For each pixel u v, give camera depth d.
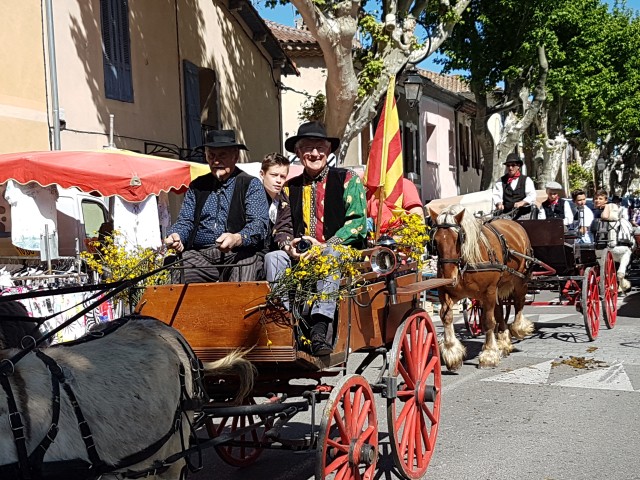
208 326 4.60
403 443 5.37
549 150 31.30
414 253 6.09
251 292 4.53
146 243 10.27
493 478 5.59
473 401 7.82
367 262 5.35
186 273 5.37
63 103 12.88
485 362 9.29
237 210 5.47
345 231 5.36
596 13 28.92
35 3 12.34
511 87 27.03
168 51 16.19
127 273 5.33
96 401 3.48
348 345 5.06
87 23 13.51
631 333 11.55
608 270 12.02
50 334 3.51
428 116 32.41
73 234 10.66
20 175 8.94
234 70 19.44
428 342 5.93
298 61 24.39
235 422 5.66
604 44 32.59
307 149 5.62
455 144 35.94
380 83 15.90
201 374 4.25
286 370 4.94
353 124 15.95
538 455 6.05
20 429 3.12
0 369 3.23
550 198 13.92
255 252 5.40
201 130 17.58
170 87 16.23
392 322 5.98
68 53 13.01
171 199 16.06
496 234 9.42
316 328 4.77
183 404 4.00
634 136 43.62
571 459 5.93
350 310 5.08
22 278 7.92
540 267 11.38
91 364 3.60
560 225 11.05
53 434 3.22
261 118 21.14
